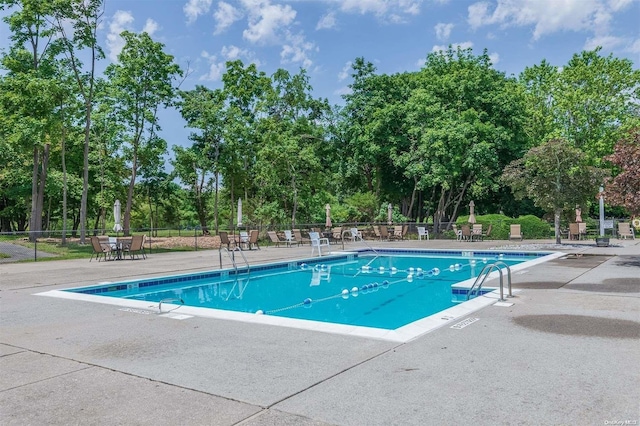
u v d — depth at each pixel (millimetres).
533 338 5414
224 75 35125
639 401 3541
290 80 37625
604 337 5410
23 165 33625
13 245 23125
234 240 24031
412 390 3867
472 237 27906
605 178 18672
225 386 4051
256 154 31156
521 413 3371
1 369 4629
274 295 10891
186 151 31688
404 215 38781
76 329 6320
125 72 28078
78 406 3664
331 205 34219
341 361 4688
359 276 14148
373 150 32656
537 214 37500
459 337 5512
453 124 29906
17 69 24422
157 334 5961
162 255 20406
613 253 16500
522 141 33500
